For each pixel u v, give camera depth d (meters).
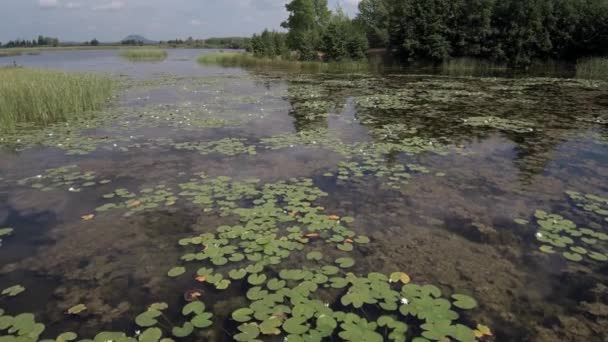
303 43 30.41
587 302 2.58
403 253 3.18
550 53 23.30
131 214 3.90
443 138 6.73
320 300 2.57
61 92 9.48
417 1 25.95
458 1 25.25
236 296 2.63
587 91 12.48
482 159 5.58
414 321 2.36
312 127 7.73
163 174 5.02
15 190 4.56
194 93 13.02
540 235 3.38
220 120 8.38
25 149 6.27
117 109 9.82
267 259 3.07
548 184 4.63
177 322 2.38
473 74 20.02
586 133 6.98
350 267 2.97
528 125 7.66
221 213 3.88
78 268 3.00
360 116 8.84
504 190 4.46
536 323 2.38
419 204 4.11
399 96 11.86
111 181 4.80
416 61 26.50
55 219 3.82
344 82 16.53
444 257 3.12
